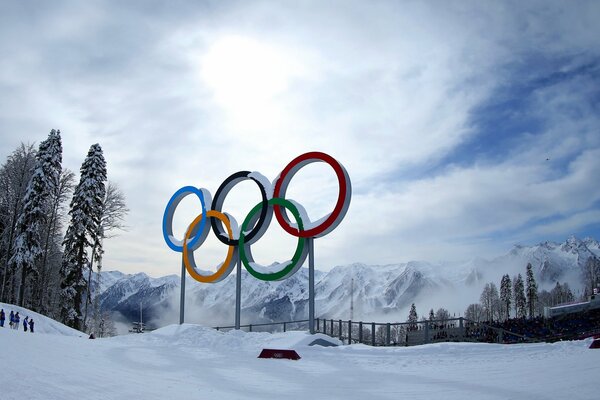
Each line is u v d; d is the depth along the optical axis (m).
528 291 84.25
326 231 21.50
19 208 46.38
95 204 40.69
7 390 8.57
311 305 21.41
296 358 16.27
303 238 22.22
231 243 25.50
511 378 11.16
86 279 41.69
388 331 20.34
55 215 47.38
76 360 14.26
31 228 40.50
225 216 26.25
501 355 15.46
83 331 41.12
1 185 47.19
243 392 10.27
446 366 13.89
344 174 21.56
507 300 94.12
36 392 8.66
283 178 23.88
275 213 23.66
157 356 17.02
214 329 25.78
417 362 14.87
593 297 48.38
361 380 11.89
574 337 26.28
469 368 13.27
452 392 9.90
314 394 10.07
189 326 24.58
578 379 10.42
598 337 19.05
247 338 22.16
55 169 42.84
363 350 17.39
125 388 9.96
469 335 24.95
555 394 9.10
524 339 26.62
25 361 12.53
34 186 41.19
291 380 11.98
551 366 12.59
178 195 29.36
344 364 15.02
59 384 9.72
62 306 38.81
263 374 13.02
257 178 25.02
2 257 49.00
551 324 34.12
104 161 41.81
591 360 13.12
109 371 12.53
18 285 47.19
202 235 27.20
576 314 41.69
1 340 17.09
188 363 15.23
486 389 9.99
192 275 27.11
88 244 39.69
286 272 22.44
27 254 39.91
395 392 10.16
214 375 12.76
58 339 21.55
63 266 39.75
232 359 16.47
